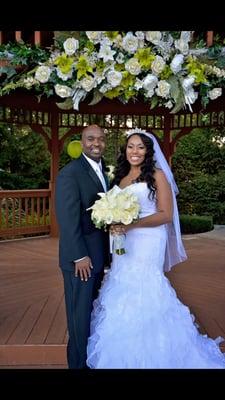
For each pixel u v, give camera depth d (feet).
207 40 9.25
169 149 24.73
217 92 9.29
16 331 10.23
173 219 9.09
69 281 8.38
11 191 23.11
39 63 9.41
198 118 23.66
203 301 12.69
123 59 8.68
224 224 36.96
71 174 8.30
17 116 22.04
